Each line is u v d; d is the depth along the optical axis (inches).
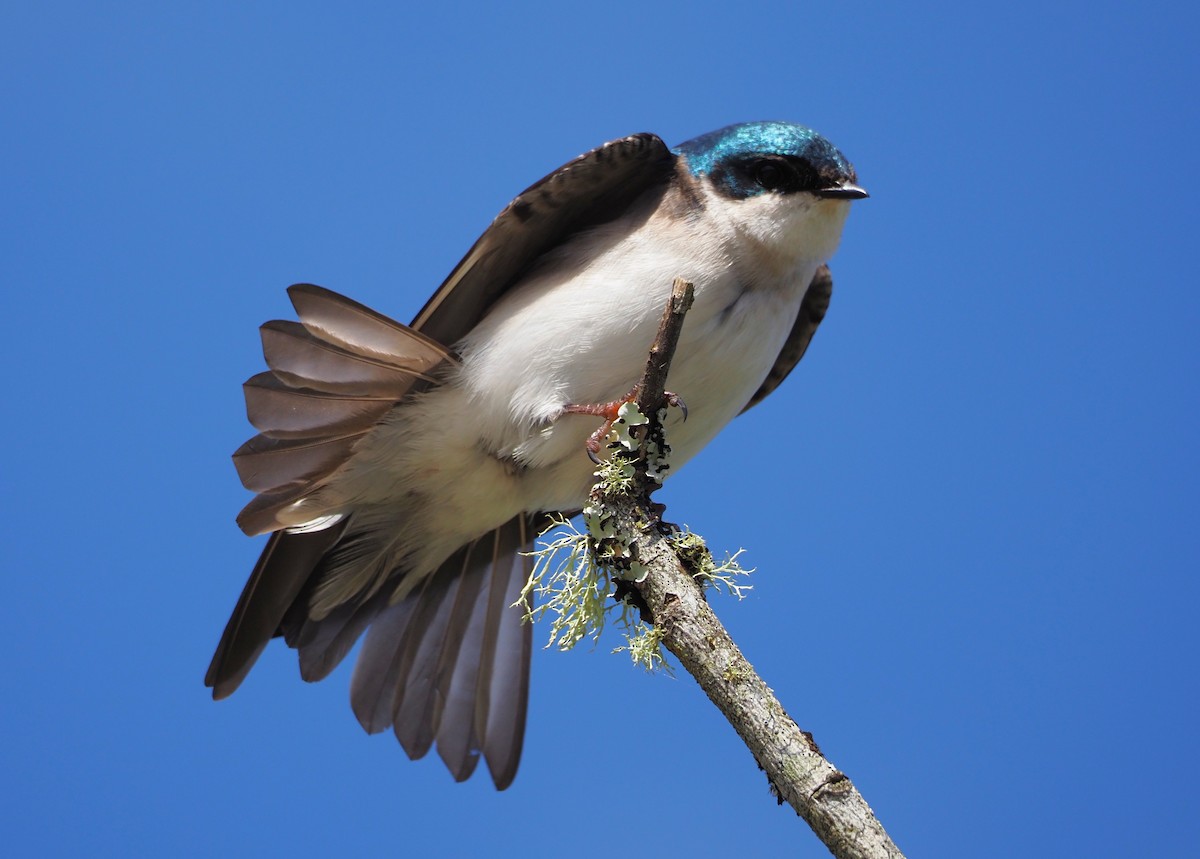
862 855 210.1
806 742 223.0
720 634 241.6
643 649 256.5
